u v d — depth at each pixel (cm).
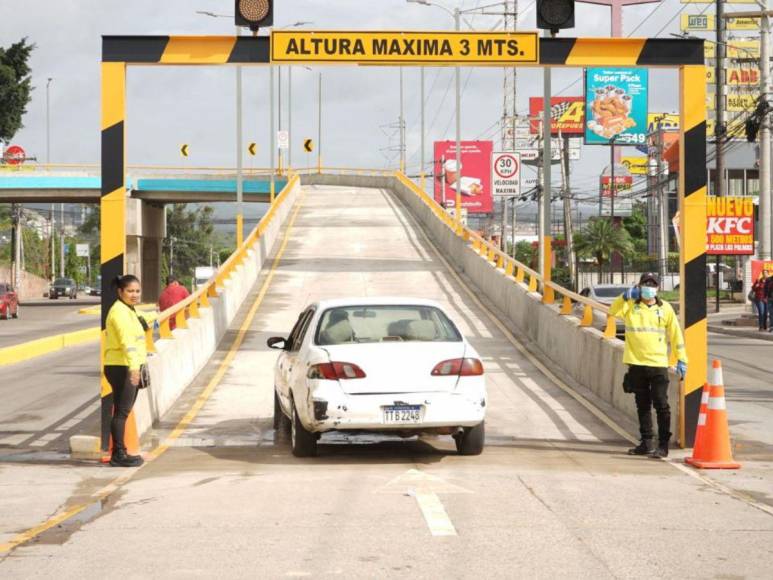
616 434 1717
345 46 1634
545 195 3109
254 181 9844
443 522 986
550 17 1677
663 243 9550
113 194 1569
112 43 1584
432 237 6284
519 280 3506
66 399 2270
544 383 2312
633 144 10594
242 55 1620
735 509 1064
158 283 10812
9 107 11000
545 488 1182
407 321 1465
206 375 2428
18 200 9606
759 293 4588
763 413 2022
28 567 834
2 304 6381
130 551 883
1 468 1395
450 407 1367
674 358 1513
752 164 12019
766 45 4781
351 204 8456
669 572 811
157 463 1431
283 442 1644
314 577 794
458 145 5547
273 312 3650
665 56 1642
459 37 1648
